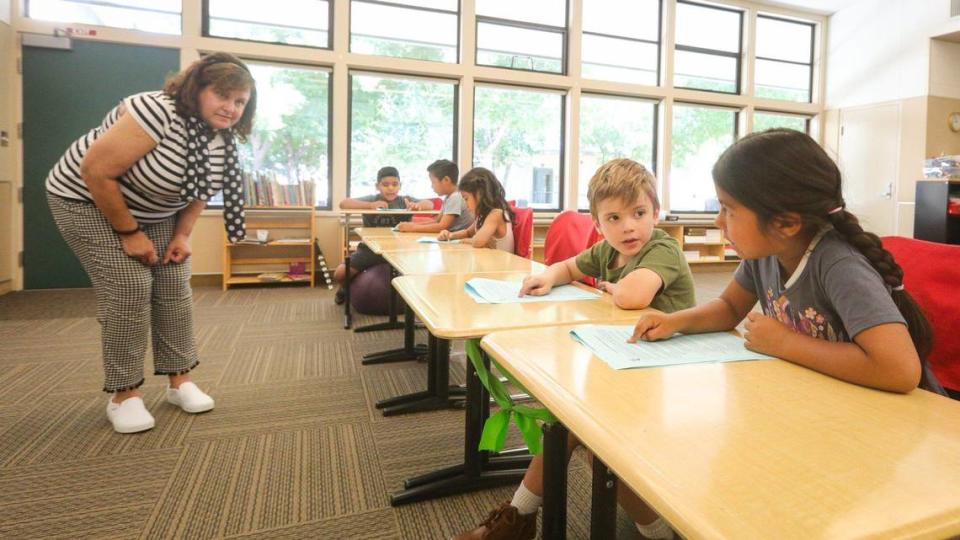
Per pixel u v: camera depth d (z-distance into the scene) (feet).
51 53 14.37
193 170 5.39
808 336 2.30
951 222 14.67
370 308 11.69
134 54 14.93
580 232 5.79
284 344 9.48
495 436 2.95
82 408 6.42
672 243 4.13
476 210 9.04
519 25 18.71
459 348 9.04
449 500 4.64
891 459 1.43
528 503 3.50
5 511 4.33
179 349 6.36
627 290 3.66
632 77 20.25
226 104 5.28
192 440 5.65
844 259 2.26
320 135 16.97
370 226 14.05
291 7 16.39
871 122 20.74
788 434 1.59
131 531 4.12
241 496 4.62
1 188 13.79
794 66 22.43
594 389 1.95
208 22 15.74
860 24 20.98
